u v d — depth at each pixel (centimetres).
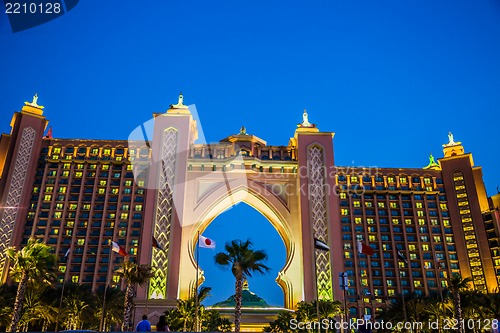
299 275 9919
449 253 12294
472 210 12631
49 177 11956
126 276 6075
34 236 11162
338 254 9900
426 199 13000
